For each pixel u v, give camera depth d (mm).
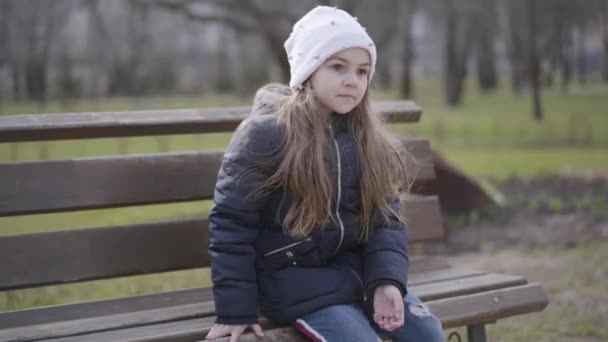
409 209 3482
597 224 7504
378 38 22469
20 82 30656
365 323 2461
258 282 2576
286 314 2506
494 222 7781
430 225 3529
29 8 22750
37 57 25375
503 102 34531
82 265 2836
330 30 2549
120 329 2559
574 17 32812
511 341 4230
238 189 2467
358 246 2676
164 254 2984
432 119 25094
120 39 28844
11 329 2568
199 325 2576
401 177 2781
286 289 2510
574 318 4621
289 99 2586
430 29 34344
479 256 6535
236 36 25219
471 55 43656
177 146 15031
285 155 2488
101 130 2896
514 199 8750
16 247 2746
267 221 2562
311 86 2602
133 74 35438
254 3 16359
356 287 2570
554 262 6137
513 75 39969
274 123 2518
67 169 2854
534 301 3096
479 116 26203
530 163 13086
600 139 17516
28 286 2750
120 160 2949
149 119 2977
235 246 2453
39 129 2775
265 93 2654
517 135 18766
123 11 22422
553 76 44469
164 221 3004
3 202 2744
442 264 3465
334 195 2562
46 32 23969
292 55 2645
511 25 28844
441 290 3004
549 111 27500
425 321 2602
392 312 2508
